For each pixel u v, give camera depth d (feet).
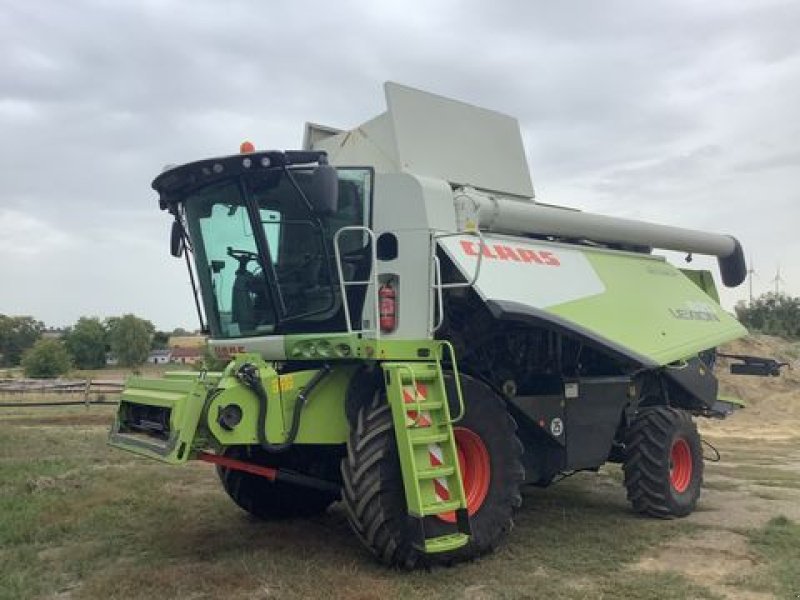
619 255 27.66
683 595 16.66
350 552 19.56
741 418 67.00
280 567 17.97
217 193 20.43
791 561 19.34
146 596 16.19
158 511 24.23
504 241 22.53
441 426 18.21
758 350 88.02
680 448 25.46
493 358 22.59
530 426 22.71
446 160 23.39
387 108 22.57
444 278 20.36
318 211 17.97
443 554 18.33
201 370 20.49
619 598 16.43
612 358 24.44
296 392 18.63
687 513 24.99
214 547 20.03
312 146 24.88
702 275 33.71
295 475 19.74
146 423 19.65
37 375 148.25
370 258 20.16
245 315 20.71
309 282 19.90
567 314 22.40
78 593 16.49
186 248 22.12
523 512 25.35
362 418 18.11
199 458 18.42
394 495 17.65
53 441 40.78
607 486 30.53
